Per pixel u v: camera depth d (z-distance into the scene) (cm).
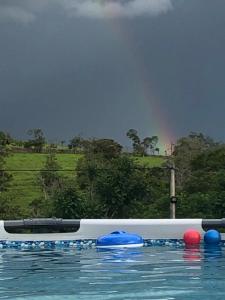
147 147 3794
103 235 1249
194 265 891
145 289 685
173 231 1248
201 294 654
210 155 2573
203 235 1245
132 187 1877
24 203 2473
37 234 1257
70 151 3866
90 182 2020
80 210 1758
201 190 2164
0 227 1255
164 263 914
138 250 1115
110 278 765
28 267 889
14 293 669
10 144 3969
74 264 916
